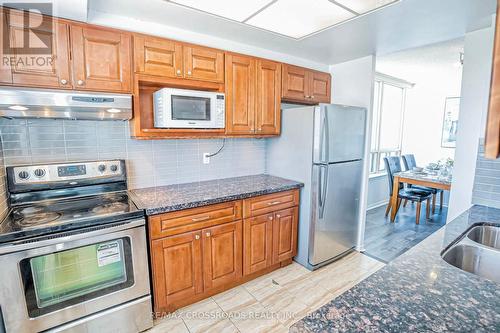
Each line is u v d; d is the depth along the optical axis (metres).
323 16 1.87
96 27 1.70
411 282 0.91
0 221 1.48
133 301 1.74
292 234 2.62
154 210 1.75
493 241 1.54
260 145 3.00
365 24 2.02
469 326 0.70
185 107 2.05
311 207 2.53
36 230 1.38
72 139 1.94
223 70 2.26
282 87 2.67
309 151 2.50
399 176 3.90
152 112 2.24
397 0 1.62
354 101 2.98
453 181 2.34
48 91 1.56
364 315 0.75
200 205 1.95
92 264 1.57
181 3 1.70
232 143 2.79
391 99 4.96
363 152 2.89
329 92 3.18
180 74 2.05
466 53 2.19
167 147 2.38
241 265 2.27
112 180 2.07
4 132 1.70
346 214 2.79
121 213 1.63
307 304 2.10
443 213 4.47
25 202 1.76
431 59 3.66
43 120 1.83
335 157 2.53
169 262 1.87
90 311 1.59
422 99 5.07
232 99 2.34
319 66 3.13
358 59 2.92
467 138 2.23
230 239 2.17
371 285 0.89
